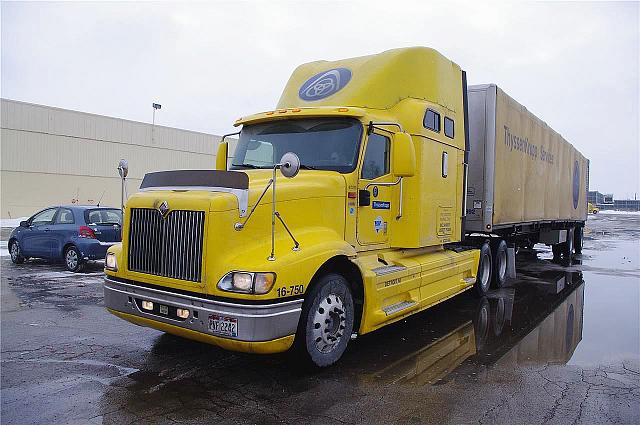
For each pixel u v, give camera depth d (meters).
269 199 4.98
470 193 10.11
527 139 12.12
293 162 4.45
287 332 4.64
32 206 36.56
